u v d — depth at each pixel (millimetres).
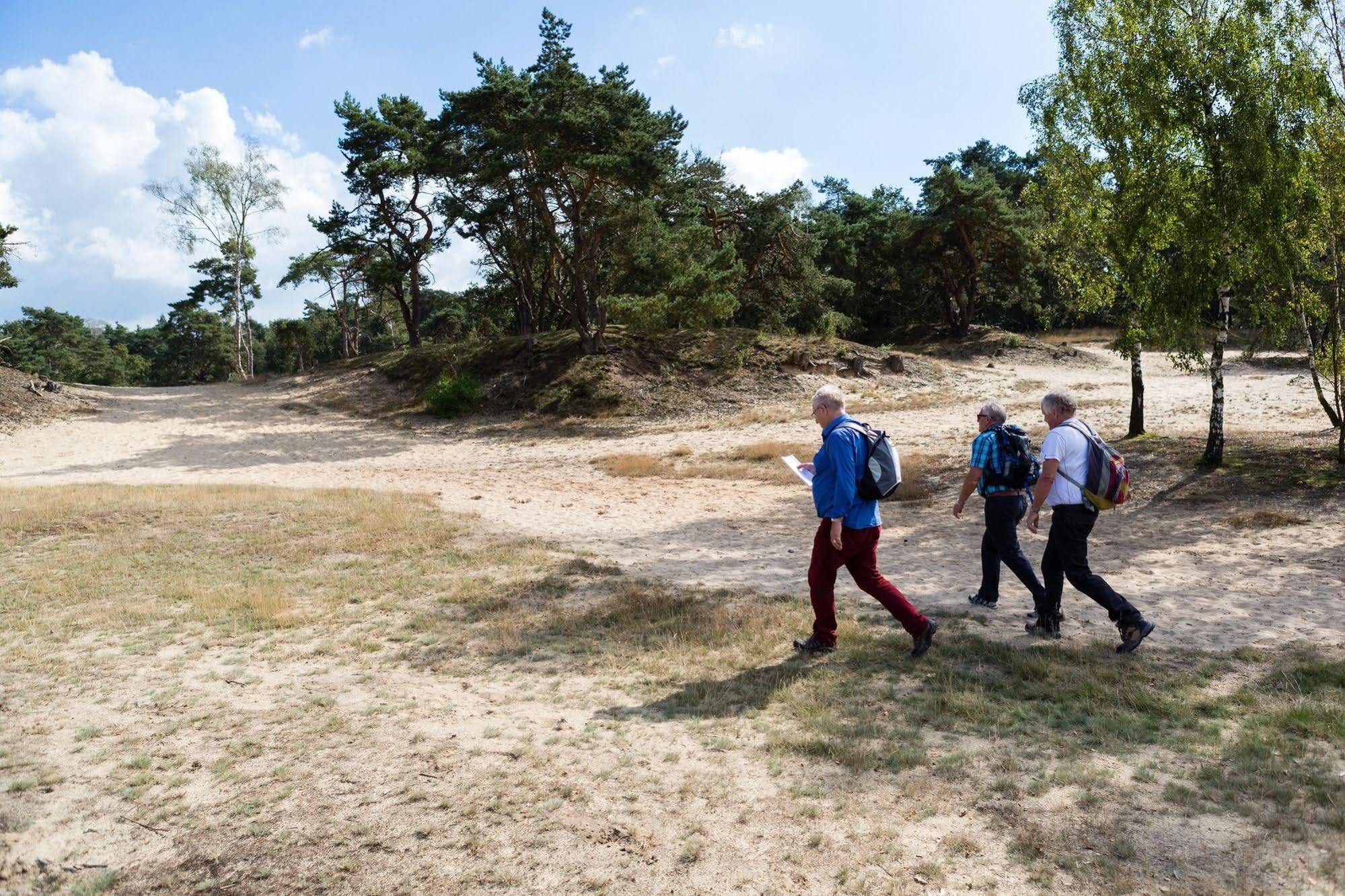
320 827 3285
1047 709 4461
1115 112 13453
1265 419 18766
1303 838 3002
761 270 43375
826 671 5164
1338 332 12586
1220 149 12523
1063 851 2979
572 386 32438
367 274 43562
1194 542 9406
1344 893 2641
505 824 3275
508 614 6949
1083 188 14531
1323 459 12828
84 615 7199
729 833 3172
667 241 32500
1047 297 53156
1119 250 13766
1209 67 12484
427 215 44281
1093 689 4707
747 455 20141
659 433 27047
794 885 2812
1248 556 8586
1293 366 31891
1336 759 3688
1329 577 7605
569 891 2805
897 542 10375
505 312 56562
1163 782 3537
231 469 22938
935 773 3680
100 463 23828
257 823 3340
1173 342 13273
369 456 25531
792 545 10328
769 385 31781
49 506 13297
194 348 84750
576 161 31578
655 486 16906
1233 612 6594
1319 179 12664
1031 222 45000
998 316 59062
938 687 4812
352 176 42500
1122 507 11531
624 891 2801
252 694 5051
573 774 3738
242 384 40344
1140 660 5305
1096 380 32188
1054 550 5844
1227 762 3713
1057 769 3672
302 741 4188
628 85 33094
